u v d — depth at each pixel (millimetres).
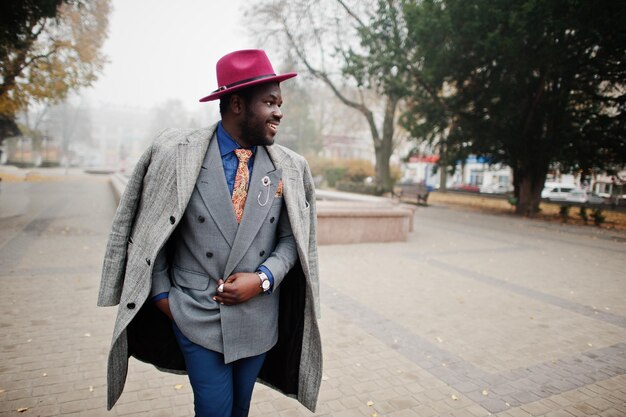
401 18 16453
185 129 1669
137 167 1627
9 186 21234
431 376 3334
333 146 64312
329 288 5637
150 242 1532
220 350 1561
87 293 4969
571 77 14398
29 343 3592
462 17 13875
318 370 1798
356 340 3977
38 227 9422
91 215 11734
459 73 15719
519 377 3379
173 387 2986
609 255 9102
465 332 4301
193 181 1518
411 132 18297
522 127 16453
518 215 17625
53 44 16406
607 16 11828
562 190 33125
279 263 1643
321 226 8766
